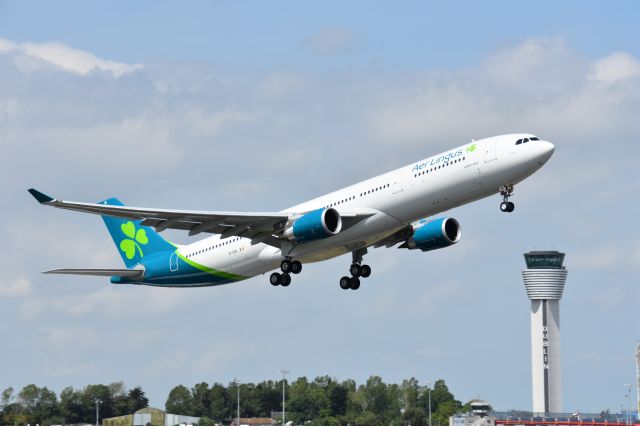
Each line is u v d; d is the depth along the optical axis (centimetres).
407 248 17712
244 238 17738
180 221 16400
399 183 15750
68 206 15325
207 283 18612
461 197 15412
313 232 15625
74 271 18525
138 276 19225
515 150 14950
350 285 18062
